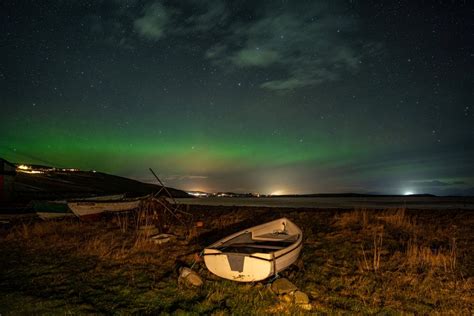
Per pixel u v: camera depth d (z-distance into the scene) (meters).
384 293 7.43
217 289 7.56
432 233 13.21
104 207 17.03
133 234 13.38
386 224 14.88
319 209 22.48
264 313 6.50
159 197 15.46
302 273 8.73
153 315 6.45
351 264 9.45
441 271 8.73
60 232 14.18
